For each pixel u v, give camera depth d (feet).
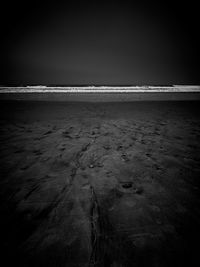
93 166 6.93
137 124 14.15
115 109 21.22
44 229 3.84
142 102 27.53
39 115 17.11
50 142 9.70
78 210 4.44
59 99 28.89
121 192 5.23
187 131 12.24
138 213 4.33
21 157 7.71
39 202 4.74
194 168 6.81
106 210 4.44
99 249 3.34
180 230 3.81
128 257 3.18
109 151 8.48
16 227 3.89
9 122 14.24
